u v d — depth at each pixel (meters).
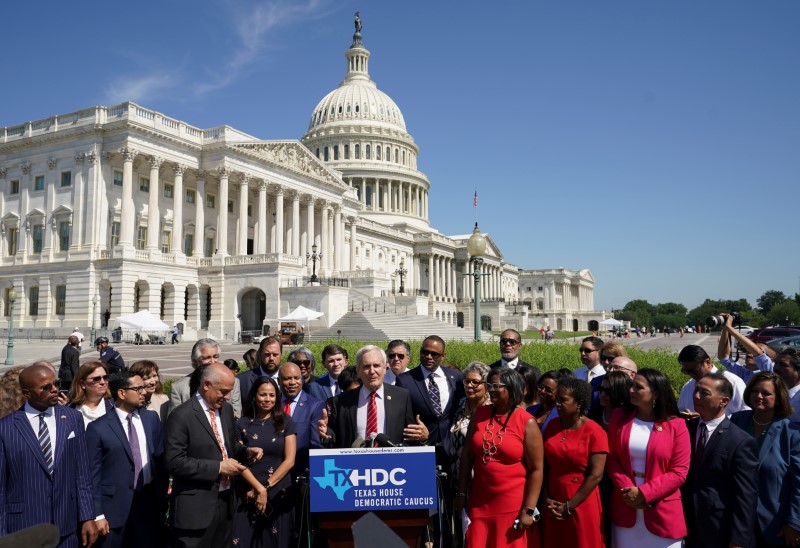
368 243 120.50
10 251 75.50
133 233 70.00
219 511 8.69
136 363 11.12
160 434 9.84
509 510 8.44
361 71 161.75
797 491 8.05
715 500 8.10
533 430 8.53
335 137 146.50
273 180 82.81
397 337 61.62
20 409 8.30
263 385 9.27
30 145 73.00
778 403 8.64
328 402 10.09
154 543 9.30
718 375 8.38
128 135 67.69
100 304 67.75
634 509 8.30
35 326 70.50
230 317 73.25
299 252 92.31
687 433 8.29
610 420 9.09
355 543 3.85
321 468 8.22
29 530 4.69
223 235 75.75
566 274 197.88
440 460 10.41
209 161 76.31
